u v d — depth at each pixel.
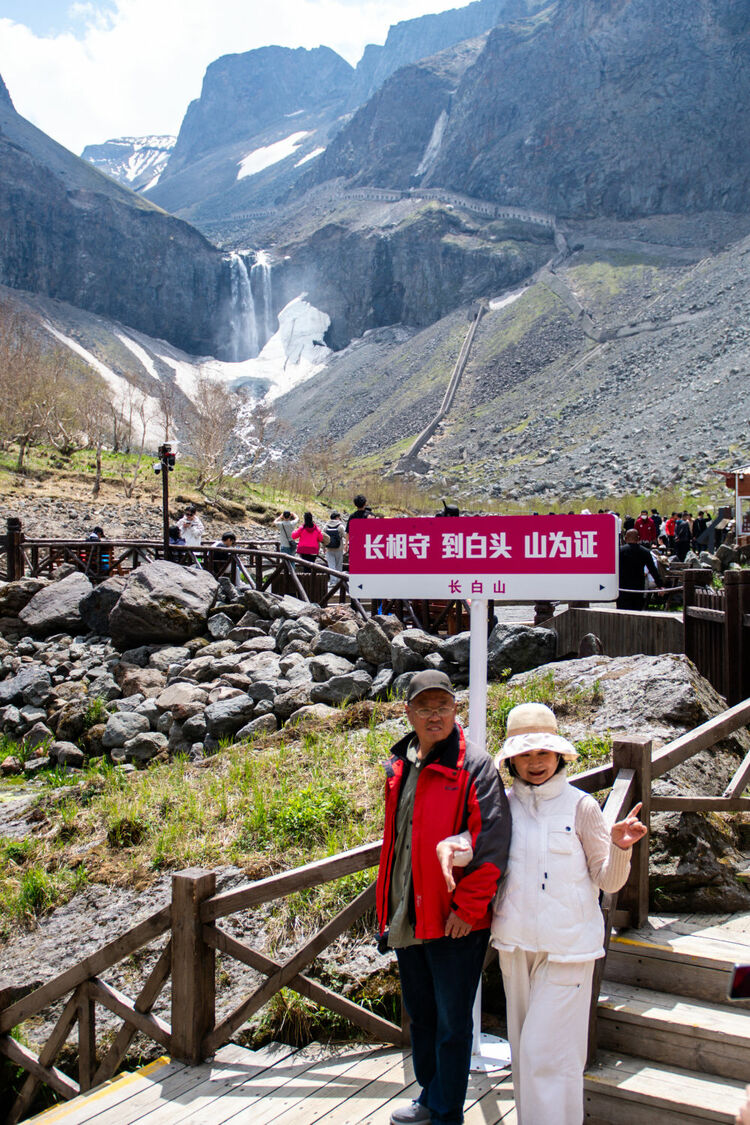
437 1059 3.60
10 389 46.84
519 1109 3.46
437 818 3.57
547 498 60.38
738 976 2.17
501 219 181.25
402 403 131.88
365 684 9.91
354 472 103.56
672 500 50.12
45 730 11.52
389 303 184.38
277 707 9.90
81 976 4.71
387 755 7.18
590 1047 3.92
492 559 4.55
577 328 130.75
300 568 16.44
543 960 3.51
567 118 185.00
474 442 102.38
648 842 4.68
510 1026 3.60
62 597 15.23
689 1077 3.80
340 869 4.34
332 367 170.50
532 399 110.81
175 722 10.55
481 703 4.63
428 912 3.55
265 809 6.45
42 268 171.38
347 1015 4.48
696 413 73.31
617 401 91.06
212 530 36.03
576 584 4.43
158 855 6.29
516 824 3.61
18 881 6.41
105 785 8.39
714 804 4.92
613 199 172.00
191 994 4.41
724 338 91.25
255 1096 4.13
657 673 6.97
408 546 4.67
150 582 13.71
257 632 13.30
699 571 9.32
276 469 64.44
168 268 186.12
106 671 12.95
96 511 33.81
